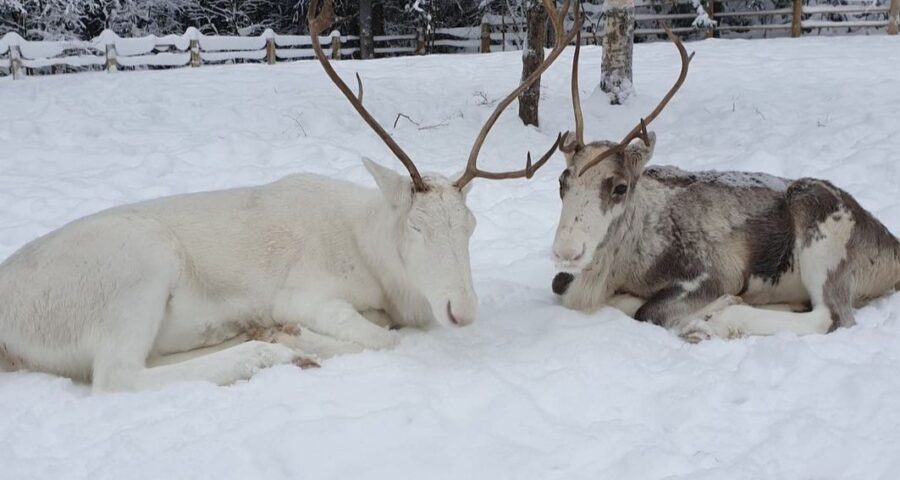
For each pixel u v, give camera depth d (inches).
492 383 148.7
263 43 815.7
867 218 194.1
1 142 402.0
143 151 392.5
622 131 457.4
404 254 163.9
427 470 121.4
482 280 221.6
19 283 160.7
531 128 453.4
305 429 130.5
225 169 354.6
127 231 163.2
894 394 140.9
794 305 205.0
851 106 441.1
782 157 352.8
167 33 1079.6
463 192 168.4
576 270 174.1
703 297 199.0
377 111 484.4
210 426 135.0
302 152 385.1
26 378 157.8
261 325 181.2
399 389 146.9
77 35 1010.7
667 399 142.6
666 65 613.0
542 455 124.6
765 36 987.9
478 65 663.1
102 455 126.0
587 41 912.3
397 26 1175.6
